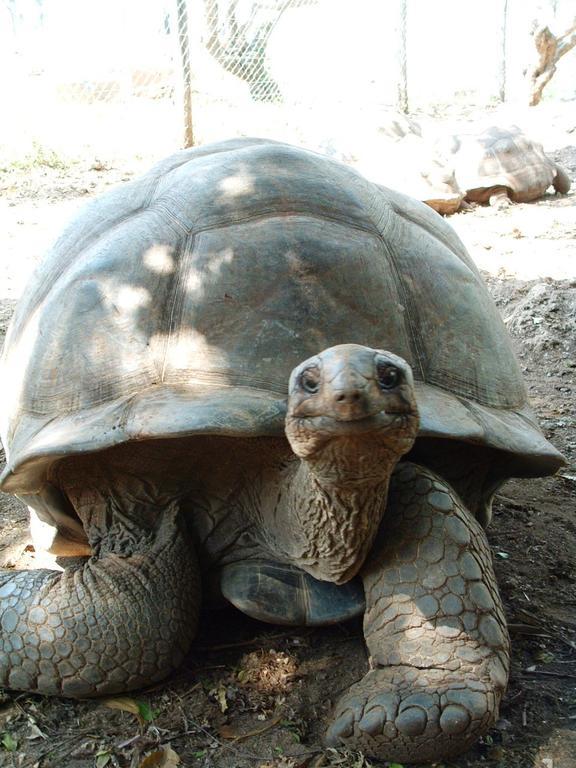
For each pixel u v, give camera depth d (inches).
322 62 679.1
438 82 660.1
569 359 190.7
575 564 114.2
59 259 105.1
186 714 85.2
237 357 83.5
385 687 77.2
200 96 526.3
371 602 82.2
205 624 97.3
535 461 93.0
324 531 78.7
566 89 610.9
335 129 398.0
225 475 87.6
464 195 335.9
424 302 92.5
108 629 82.9
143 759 79.3
